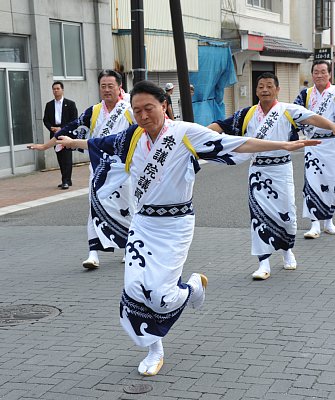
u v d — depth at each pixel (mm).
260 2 25812
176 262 3977
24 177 14016
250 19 24328
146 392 3803
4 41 13797
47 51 14648
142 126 3869
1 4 13453
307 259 6648
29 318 5246
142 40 11750
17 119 14312
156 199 3957
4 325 5094
